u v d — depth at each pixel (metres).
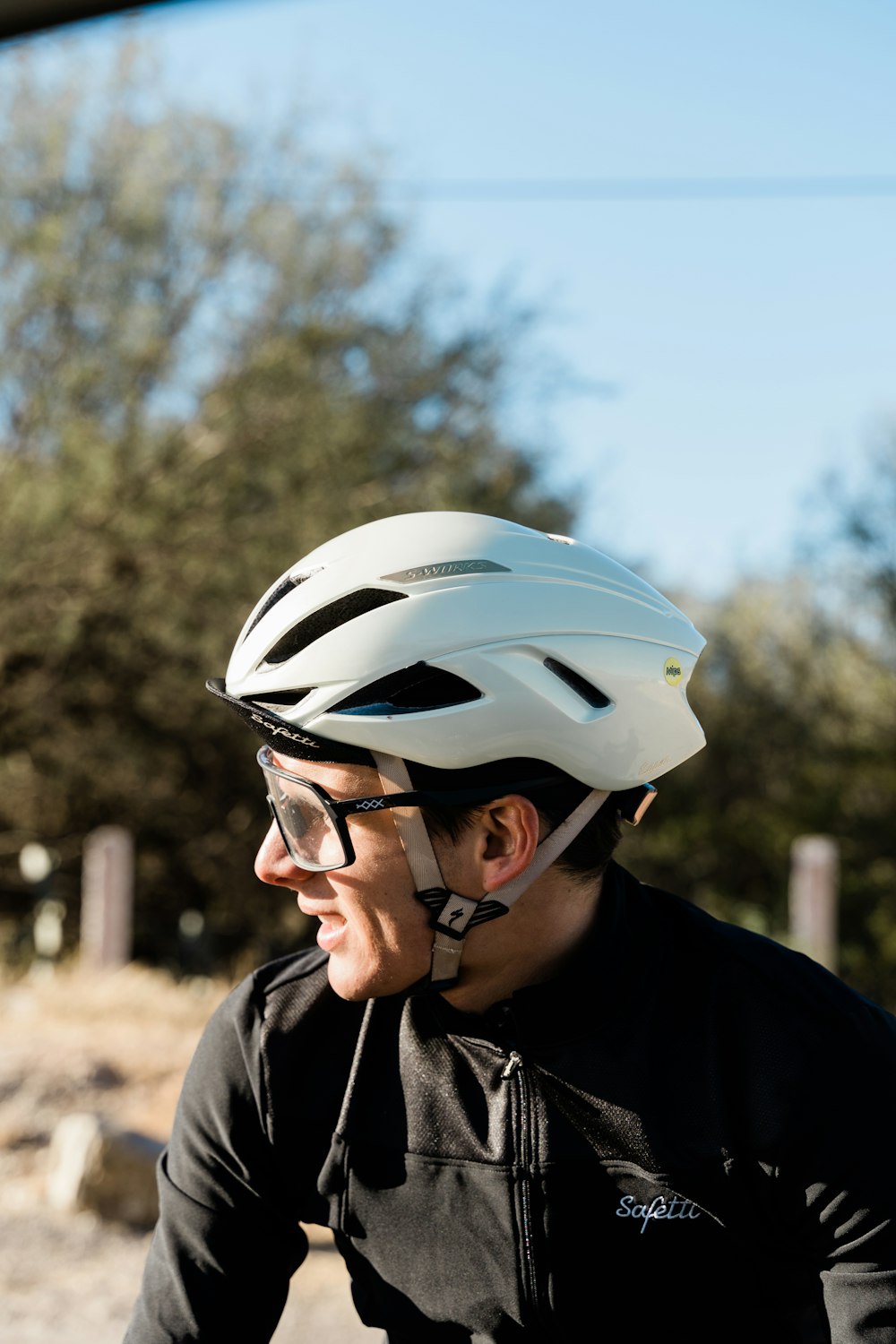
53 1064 5.20
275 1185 1.44
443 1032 1.37
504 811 1.30
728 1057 1.28
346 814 1.29
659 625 1.39
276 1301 1.48
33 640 11.90
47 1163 4.48
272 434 12.33
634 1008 1.32
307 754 1.29
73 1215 4.12
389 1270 1.41
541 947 1.34
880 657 17.62
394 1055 1.40
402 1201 1.38
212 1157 1.43
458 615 1.29
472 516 1.39
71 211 11.68
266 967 1.51
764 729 18.09
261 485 12.48
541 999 1.31
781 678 18.41
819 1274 1.28
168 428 12.30
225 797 13.16
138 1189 4.14
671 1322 1.32
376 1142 1.39
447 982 1.31
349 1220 1.41
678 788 17.30
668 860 16.92
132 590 12.07
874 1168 1.22
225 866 13.10
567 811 1.33
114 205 11.88
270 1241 1.45
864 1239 1.21
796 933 9.39
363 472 13.00
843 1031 1.27
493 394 13.48
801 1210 1.25
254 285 12.57
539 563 1.34
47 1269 3.74
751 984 1.31
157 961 13.34
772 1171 1.25
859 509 16.88
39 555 11.72
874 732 17.66
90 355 11.87
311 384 12.55
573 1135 1.31
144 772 12.70
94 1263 3.82
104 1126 4.28
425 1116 1.37
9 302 11.58
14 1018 6.05
